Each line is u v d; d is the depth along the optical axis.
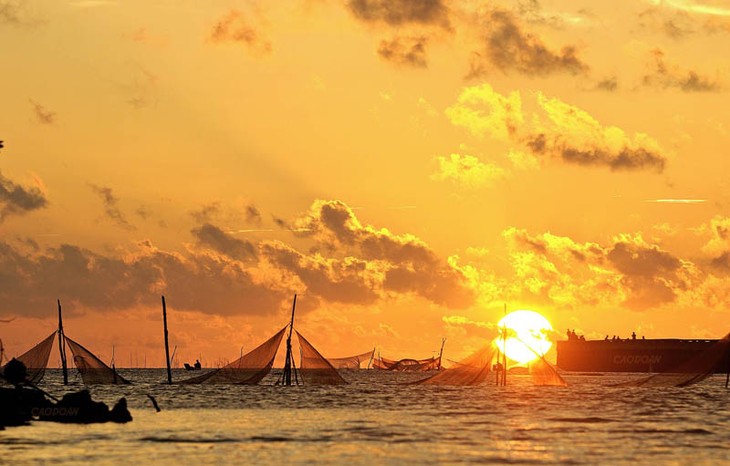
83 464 155.00
